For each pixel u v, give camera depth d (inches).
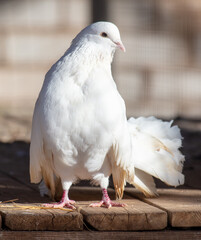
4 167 352.8
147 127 278.7
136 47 804.6
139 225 227.0
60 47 781.3
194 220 230.7
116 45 247.8
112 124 237.0
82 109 234.7
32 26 774.5
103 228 224.7
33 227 221.8
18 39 772.0
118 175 250.8
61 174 248.2
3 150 421.4
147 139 268.8
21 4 768.9
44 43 778.2
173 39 820.0
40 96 244.2
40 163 248.7
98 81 239.3
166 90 816.9
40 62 780.0
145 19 808.3
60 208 238.1
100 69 243.9
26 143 459.5
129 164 246.8
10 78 768.9
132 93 802.8
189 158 348.2
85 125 235.1
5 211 225.1
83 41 246.8
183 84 820.6
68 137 236.5
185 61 824.9
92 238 222.8
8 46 769.6
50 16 776.9
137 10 802.8
